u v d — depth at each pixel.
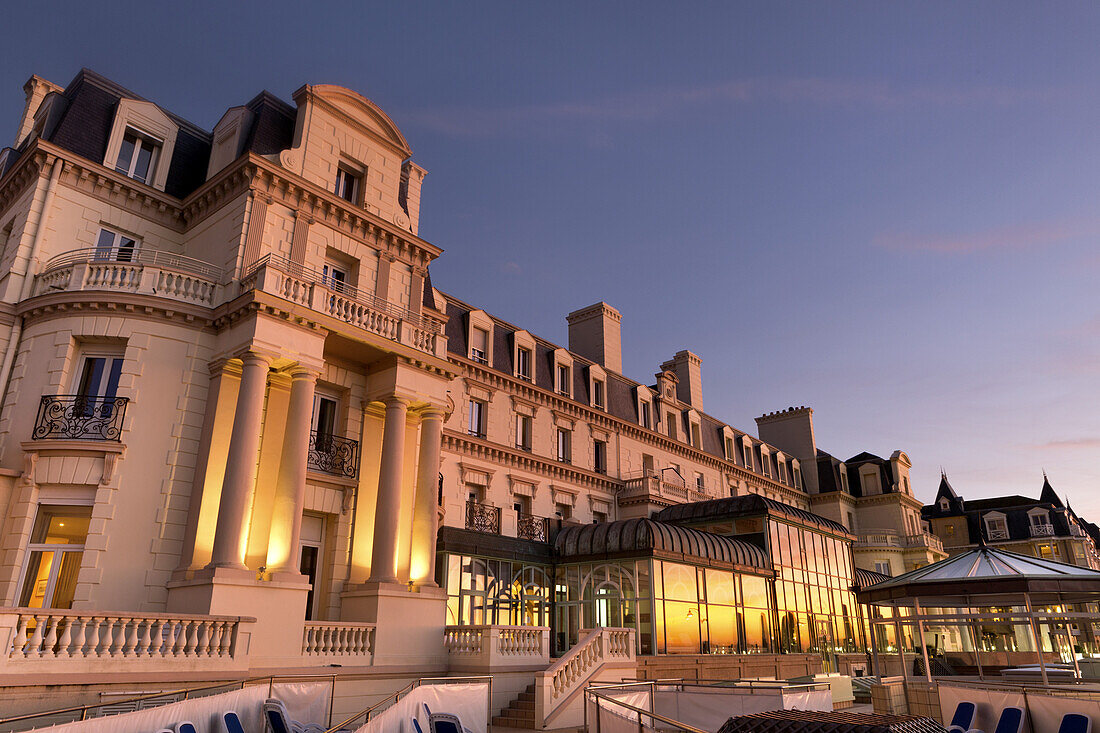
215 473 16.25
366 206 21.41
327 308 18.06
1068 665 21.12
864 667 34.78
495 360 32.34
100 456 15.68
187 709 8.86
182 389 16.88
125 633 12.92
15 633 11.27
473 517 28.89
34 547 15.38
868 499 56.41
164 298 17.05
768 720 6.70
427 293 28.52
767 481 49.72
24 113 22.98
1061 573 15.20
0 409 16.56
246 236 18.25
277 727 10.00
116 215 19.36
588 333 41.97
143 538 15.52
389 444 18.78
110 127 19.81
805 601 32.50
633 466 38.03
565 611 26.02
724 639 26.19
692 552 25.75
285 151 19.67
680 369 48.53
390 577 17.73
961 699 12.79
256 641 14.70
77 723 7.12
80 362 16.89
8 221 19.53
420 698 10.84
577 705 16.52
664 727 13.56
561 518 33.59
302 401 16.89
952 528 68.12
